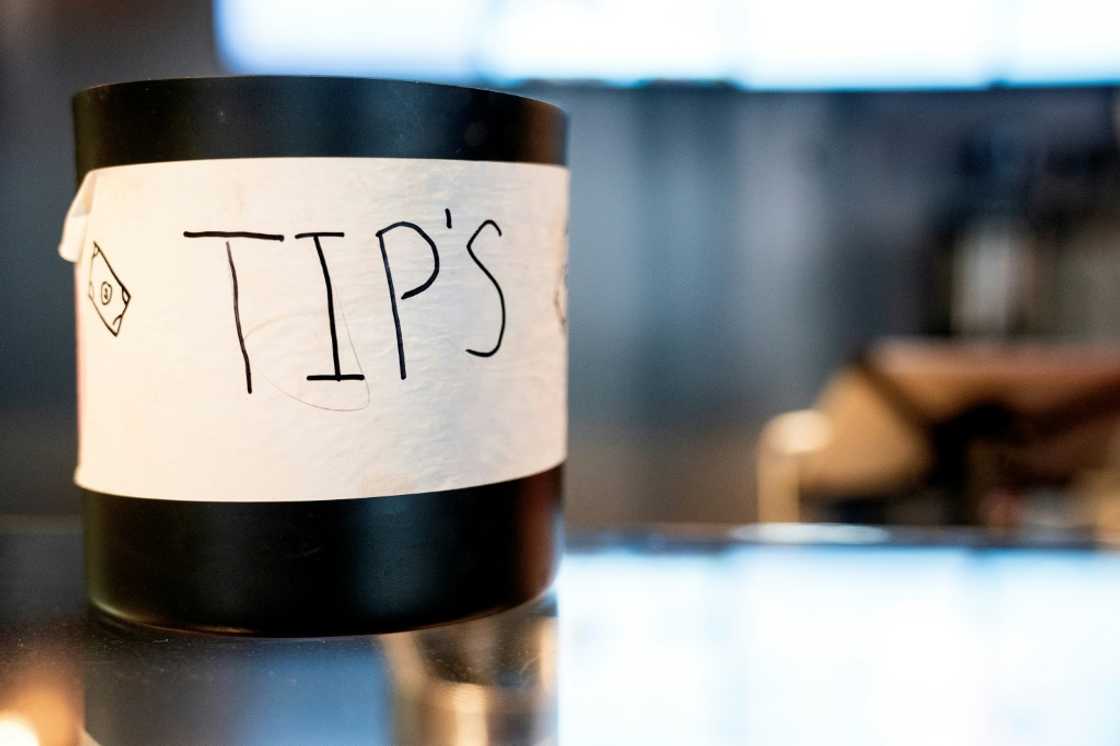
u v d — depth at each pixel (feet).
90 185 1.02
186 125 0.95
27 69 7.47
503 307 1.03
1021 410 4.93
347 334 0.96
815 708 0.83
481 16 7.07
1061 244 7.48
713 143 7.84
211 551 0.98
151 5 7.35
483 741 0.77
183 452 0.98
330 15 7.02
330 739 0.77
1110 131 7.43
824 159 7.83
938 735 0.78
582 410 8.06
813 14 7.32
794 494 5.66
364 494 0.98
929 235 7.80
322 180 0.94
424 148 0.97
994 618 1.07
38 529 1.48
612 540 1.42
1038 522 4.94
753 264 7.95
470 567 1.03
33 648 0.97
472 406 1.02
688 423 8.07
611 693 0.86
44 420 7.61
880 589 1.18
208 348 0.96
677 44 7.38
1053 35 7.14
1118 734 0.78
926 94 7.66
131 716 0.82
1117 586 1.19
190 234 0.95
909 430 5.26
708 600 1.13
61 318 7.60
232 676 0.90
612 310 7.99
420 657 0.94
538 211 1.07
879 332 7.92
